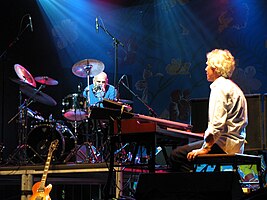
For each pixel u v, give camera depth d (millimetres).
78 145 7816
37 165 6582
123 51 9688
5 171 6734
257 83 8711
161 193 3744
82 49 9789
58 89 9602
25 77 8008
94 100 8586
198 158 4430
